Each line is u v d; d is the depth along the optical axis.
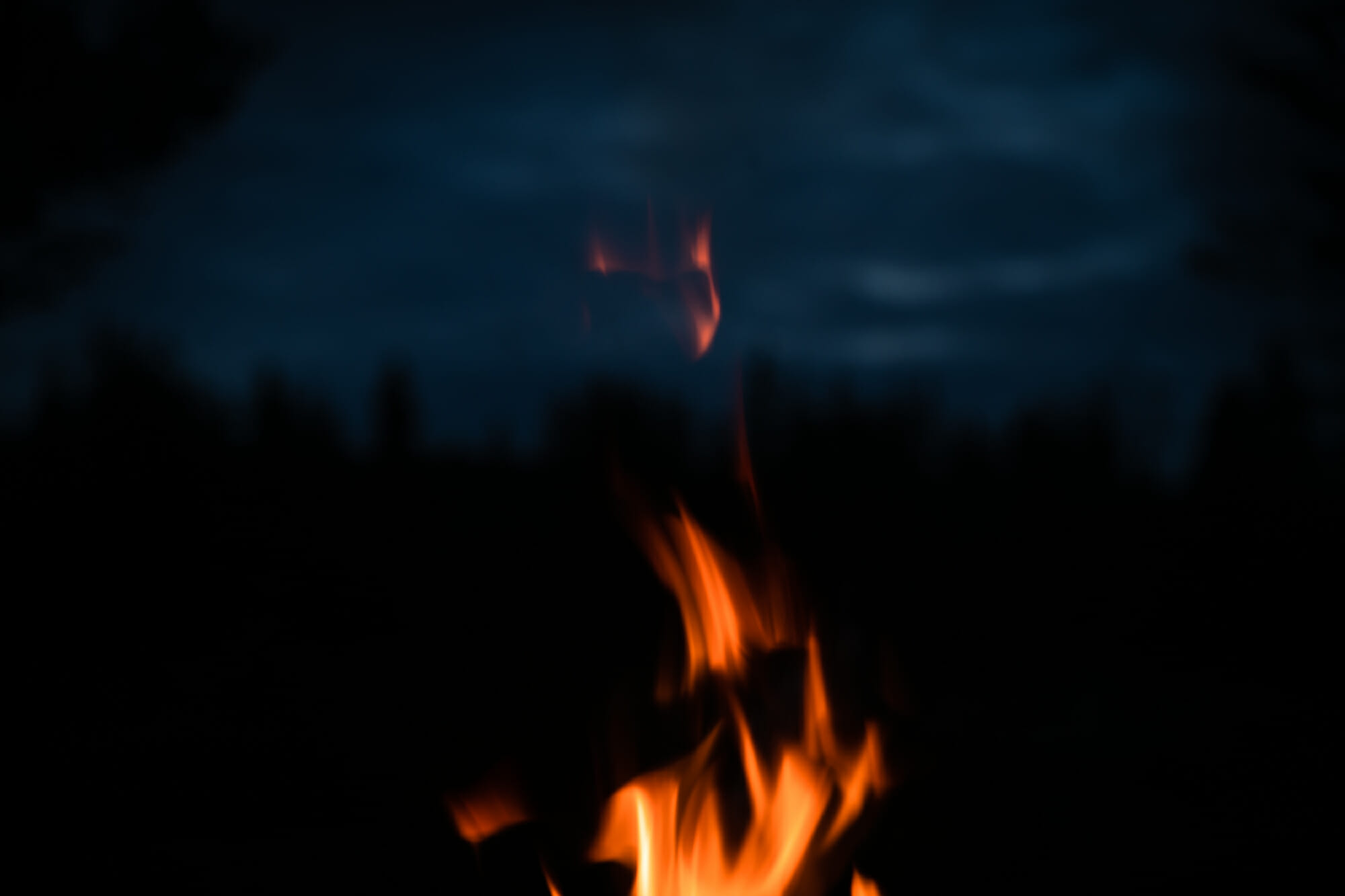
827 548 11.49
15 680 8.39
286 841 5.07
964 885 4.48
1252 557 11.98
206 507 11.46
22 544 10.79
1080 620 11.07
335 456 12.83
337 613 10.79
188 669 8.82
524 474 12.91
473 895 4.32
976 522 12.70
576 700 7.29
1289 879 4.68
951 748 6.43
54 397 11.41
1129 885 4.52
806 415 13.13
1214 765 6.27
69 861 4.89
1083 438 13.91
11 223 9.99
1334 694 8.47
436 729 6.91
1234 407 13.47
